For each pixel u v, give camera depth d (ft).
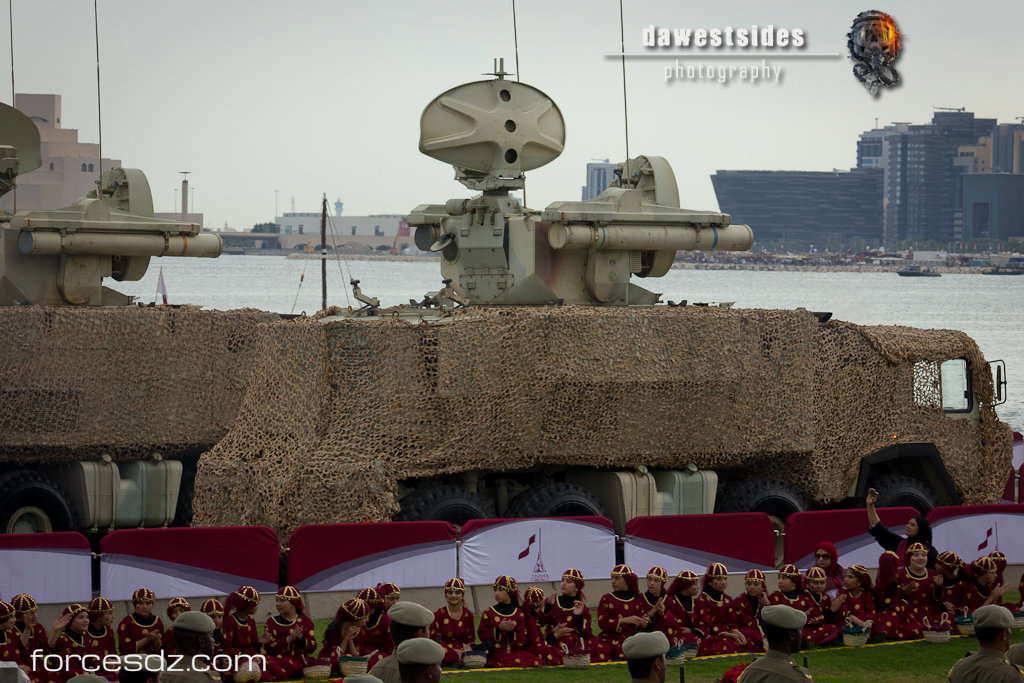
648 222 136.98
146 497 134.92
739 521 115.34
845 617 105.91
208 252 146.72
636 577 100.94
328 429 121.60
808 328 135.13
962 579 109.60
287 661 93.91
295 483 118.62
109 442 133.49
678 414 128.98
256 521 121.19
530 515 122.52
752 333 132.26
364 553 108.27
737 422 131.64
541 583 111.75
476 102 135.64
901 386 138.51
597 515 122.21
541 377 123.54
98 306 137.80
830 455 135.95
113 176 149.28
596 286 136.98
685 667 97.35
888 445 137.49
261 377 125.70
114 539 102.99
